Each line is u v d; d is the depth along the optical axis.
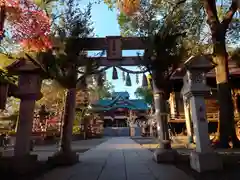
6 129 16.30
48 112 19.53
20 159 5.27
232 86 19.44
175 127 20.25
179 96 21.08
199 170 5.07
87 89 8.33
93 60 7.12
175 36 6.85
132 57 7.58
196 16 10.77
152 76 7.27
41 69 5.94
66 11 7.05
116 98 46.81
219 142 10.20
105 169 5.59
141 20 7.32
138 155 8.53
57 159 6.34
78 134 22.59
